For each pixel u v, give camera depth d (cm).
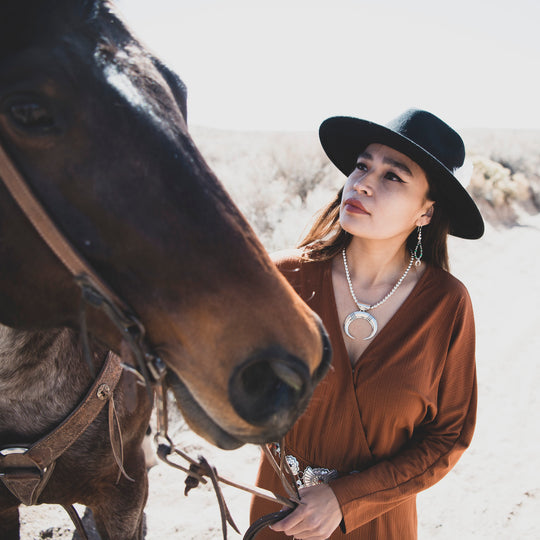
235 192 1058
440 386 189
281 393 116
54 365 164
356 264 188
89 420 170
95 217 111
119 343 126
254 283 111
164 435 127
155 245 110
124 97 111
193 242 109
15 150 110
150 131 111
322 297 185
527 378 563
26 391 164
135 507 204
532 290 840
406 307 180
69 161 109
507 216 1319
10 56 107
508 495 390
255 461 408
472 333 186
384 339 178
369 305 185
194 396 117
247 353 109
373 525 192
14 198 113
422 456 184
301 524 168
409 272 189
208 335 111
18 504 186
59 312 128
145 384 116
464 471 416
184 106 133
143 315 115
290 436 194
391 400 178
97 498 196
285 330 111
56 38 110
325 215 203
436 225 189
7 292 126
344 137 204
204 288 109
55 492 183
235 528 156
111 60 113
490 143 2138
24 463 166
